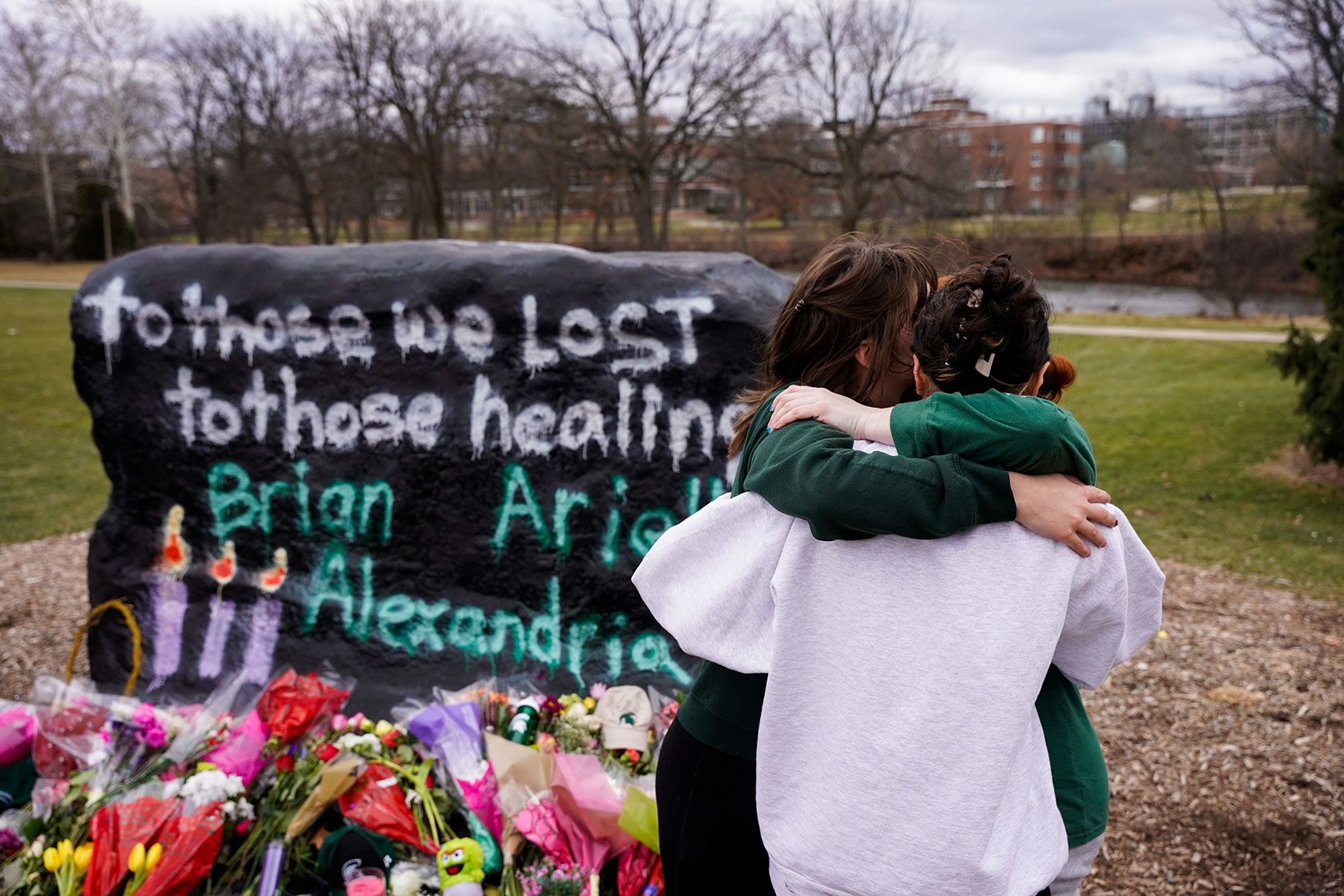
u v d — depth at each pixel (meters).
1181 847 3.26
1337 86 20.67
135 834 2.42
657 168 27.62
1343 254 8.39
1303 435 9.09
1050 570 1.35
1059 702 1.57
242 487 3.78
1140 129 41.62
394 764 2.82
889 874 1.35
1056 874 1.41
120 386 3.84
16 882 2.49
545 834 2.58
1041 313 1.47
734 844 1.64
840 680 1.41
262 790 2.83
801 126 26.58
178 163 51.44
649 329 3.46
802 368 1.74
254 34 44.09
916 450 1.39
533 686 3.39
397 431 3.65
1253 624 5.43
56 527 7.62
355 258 3.69
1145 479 9.44
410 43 31.91
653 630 3.55
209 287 3.73
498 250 3.61
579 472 3.54
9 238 52.00
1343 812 3.42
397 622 3.69
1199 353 17.23
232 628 3.80
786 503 1.44
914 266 1.67
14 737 2.89
